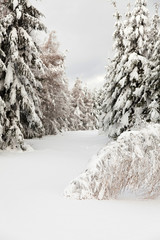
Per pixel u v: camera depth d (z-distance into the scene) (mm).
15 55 11172
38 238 3139
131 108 15703
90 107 52156
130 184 5172
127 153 5195
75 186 5059
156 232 3301
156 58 13125
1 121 11016
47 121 22500
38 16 13086
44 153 11617
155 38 15688
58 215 3900
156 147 5281
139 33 15961
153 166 5148
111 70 20031
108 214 3996
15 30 11500
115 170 5078
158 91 12438
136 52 16250
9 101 11773
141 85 14477
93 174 5004
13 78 12000
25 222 3619
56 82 23438
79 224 3568
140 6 16047
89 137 22141
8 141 11484
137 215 3994
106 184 4957
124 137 5457
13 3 11562
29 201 4582
